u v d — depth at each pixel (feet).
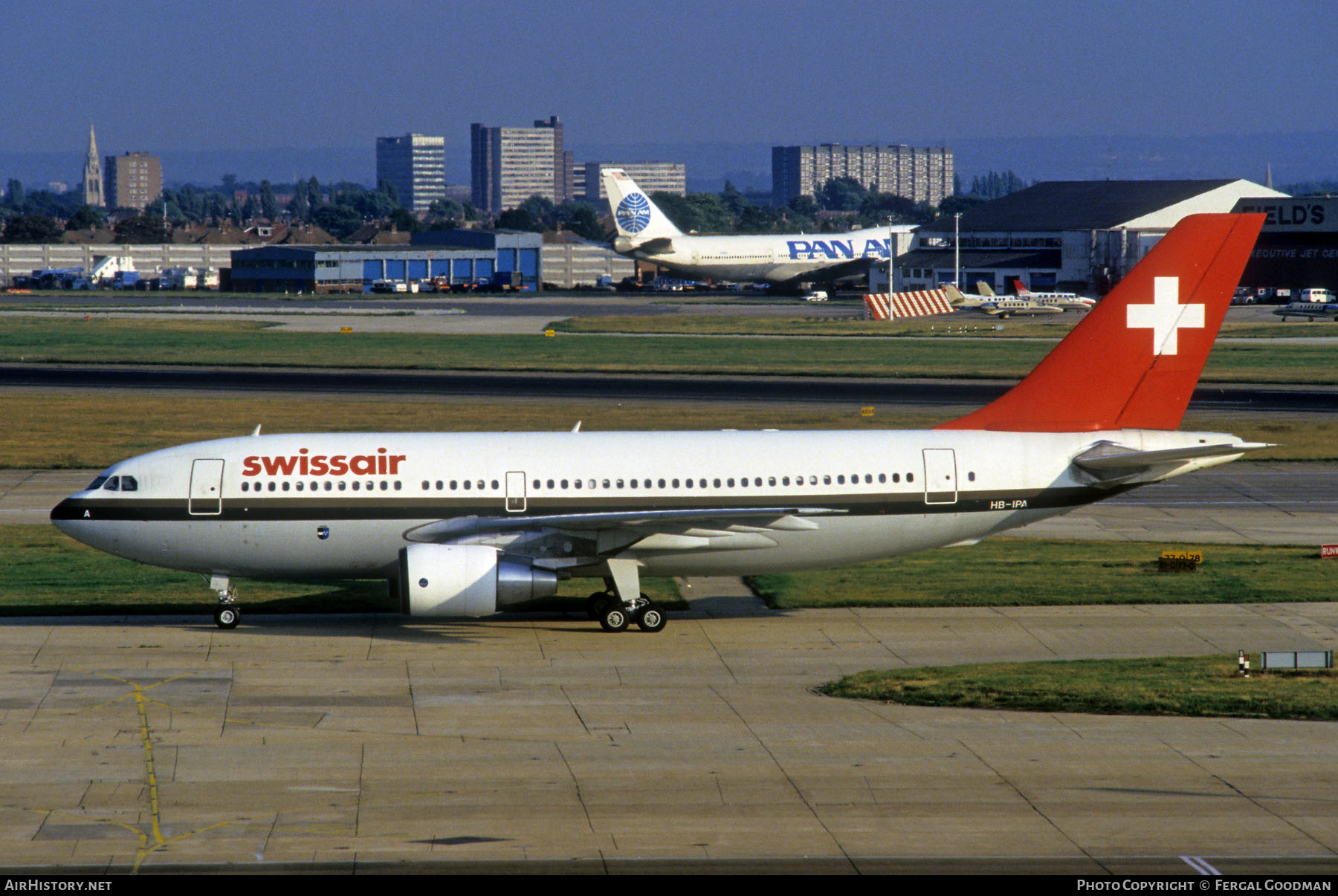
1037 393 547.08
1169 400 547.90
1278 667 447.01
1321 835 305.12
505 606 499.92
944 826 310.65
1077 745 371.76
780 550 526.98
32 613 539.29
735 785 339.16
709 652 483.92
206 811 318.86
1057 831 307.37
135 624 524.11
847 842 301.22
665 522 491.31
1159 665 458.50
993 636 506.48
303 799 327.47
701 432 548.31
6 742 369.30
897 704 417.08
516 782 340.39
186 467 514.68
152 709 403.75
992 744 373.40
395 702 414.41
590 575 520.83
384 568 524.52
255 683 434.71
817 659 473.26
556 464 524.52
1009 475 534.37
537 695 423.64
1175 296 540.11
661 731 385.91
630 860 290.35
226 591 523.29
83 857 290.56
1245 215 535.19
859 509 527.81
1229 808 321.93
